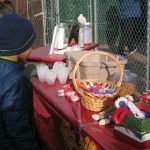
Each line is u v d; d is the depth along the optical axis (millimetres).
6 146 2115
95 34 6410
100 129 1945
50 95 2553
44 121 2801
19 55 2129
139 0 5758
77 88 2242
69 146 2697
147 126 1729
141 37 5723
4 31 2068
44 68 2885
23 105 2031
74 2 7117
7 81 2010
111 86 2350
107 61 2670
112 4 6332
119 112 1862
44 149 2885
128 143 1781
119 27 6191
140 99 2064
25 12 8445
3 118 2061
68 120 2160
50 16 7414
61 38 3781
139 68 5230
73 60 2760
